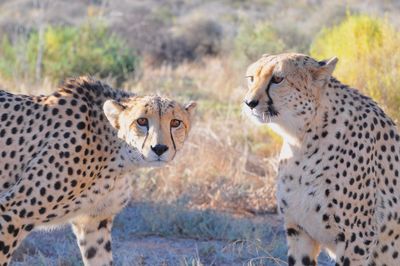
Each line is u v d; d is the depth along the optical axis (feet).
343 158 26.14
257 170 47.50
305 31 97.71
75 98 26.89
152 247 36.01
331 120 26.27
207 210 39.83
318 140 26.20
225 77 80.12
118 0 175.42
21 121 26.94
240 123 54.29
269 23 89.35
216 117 58.44
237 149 48.91
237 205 42.14
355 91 27.66
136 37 111.96
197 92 73.56
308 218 26.73
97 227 28.60
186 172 44.42
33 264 32.96
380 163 27.27
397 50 49.80
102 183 27.25
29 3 175.94
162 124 25.23
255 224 38.63
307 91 25.85
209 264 34.01
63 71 76.64
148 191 42.29
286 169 26.91
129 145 26.17
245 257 34.68
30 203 25.93
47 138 26.27
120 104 26.27
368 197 26.66
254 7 197.67
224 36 117.70
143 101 25.64
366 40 51.57
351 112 26.58
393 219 27.50
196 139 49.37
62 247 35.37
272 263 33.94
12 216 25.90
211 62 97.19
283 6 184.75
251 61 81.46
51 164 25.95
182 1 205.87
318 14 110.11
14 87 65.10
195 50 112.16
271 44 82.17
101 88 27.86
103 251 28.84
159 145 24.95
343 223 26.32
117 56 81.00
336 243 26.78
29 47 79.05
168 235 37.93
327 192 26.17
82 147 26.32
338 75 48.44
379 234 27.61
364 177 26.45
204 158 46.14
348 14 58.39
